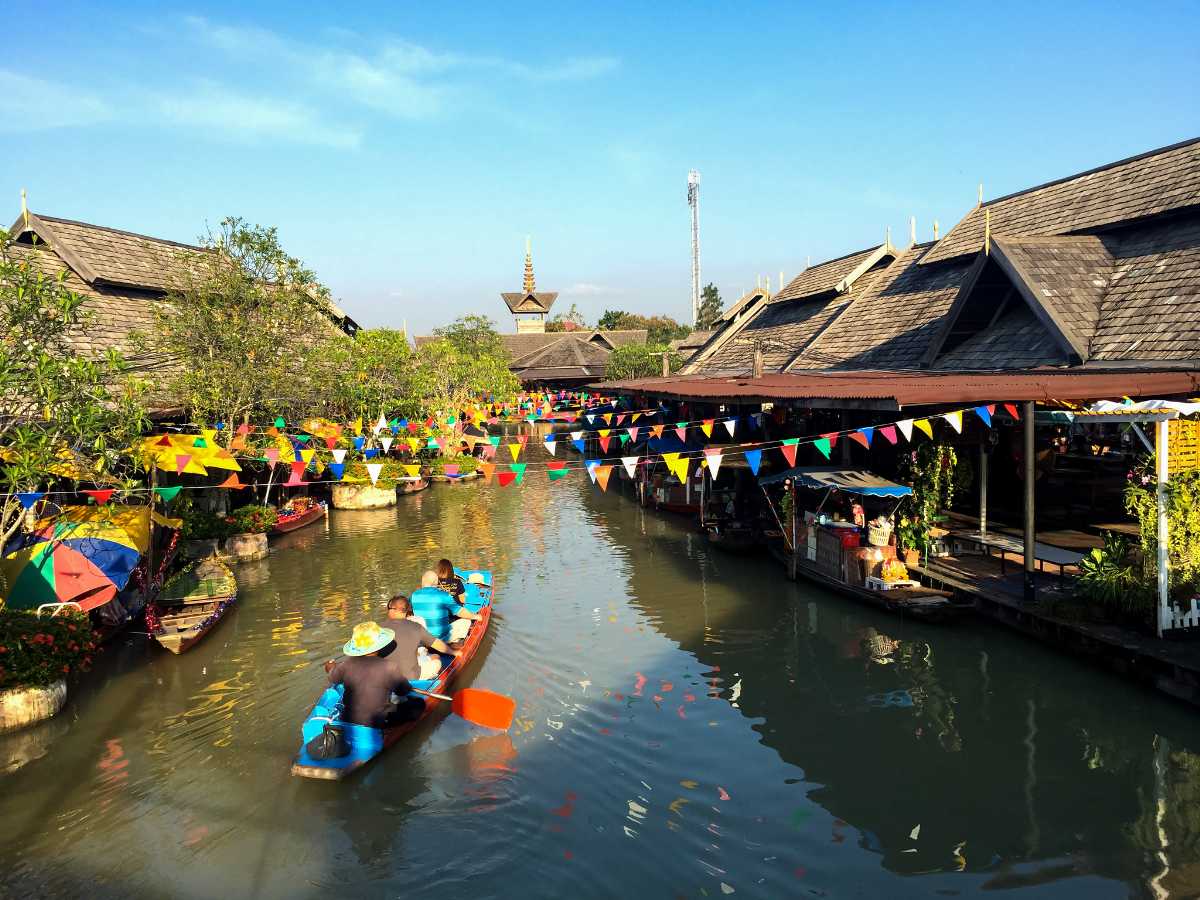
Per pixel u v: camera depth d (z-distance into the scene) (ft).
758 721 31.35
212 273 64.03
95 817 24.86
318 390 70.95
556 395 180.96
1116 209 56.49
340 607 46.91
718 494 72.49
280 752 29.04
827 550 48.01
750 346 103.96
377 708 28.14
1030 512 37.04
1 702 30.58
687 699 33.53
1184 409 31.17
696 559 57.98
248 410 62.23
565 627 43.01
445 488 96.43
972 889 21.02
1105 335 47.55
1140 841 22.98
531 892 21.11
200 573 49.88
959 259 71.05
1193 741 28.09
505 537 67.00
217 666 37.52
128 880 21.71
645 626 43.01
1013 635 37.60
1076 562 37.04
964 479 52.85
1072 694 32.24
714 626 42.80
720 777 27.17
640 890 21.15
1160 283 47.91
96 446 32.45
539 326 299.17
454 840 23.49
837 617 43.47
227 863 22.48
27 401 35.24
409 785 26.61
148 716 32.22
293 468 64.44
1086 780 26.30
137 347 60.85
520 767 27.78
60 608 35.35
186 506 60.49
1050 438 56.08
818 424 63.05
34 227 69.31
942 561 45.75
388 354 89.76
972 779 26.68
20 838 23.76
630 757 28.50
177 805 25.48
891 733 30.12
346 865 22.34
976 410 36.40
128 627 41.81
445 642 36.60
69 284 67.00
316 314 69.46
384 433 84.79
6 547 38.19
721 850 22.91
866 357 71.26
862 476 47.32
